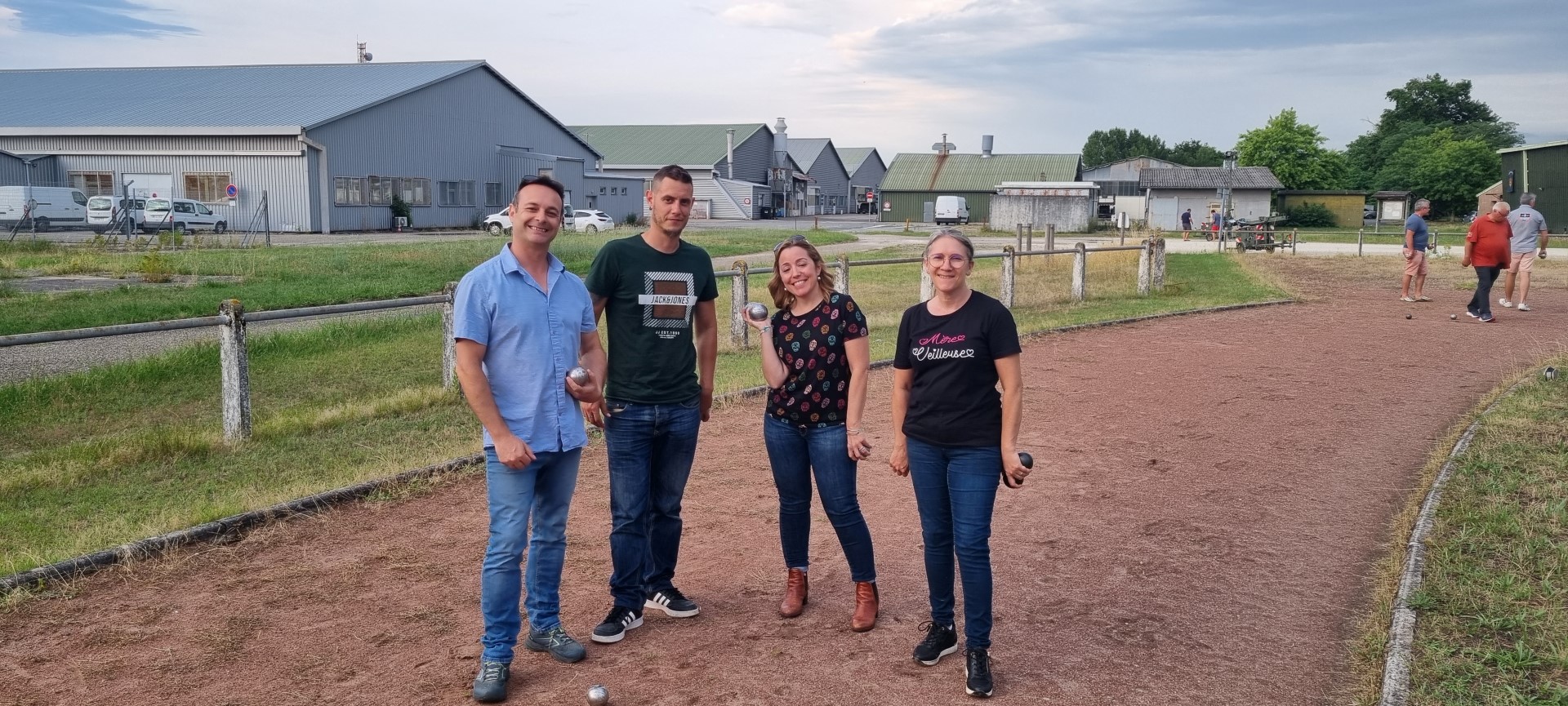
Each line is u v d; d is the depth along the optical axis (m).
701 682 3.96
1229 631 4.44
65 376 9.84
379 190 46.69
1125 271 21.30
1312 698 3.85
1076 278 17.80
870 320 15.19
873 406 9.13
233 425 7.83
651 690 3.88
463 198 52.28
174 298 16.53
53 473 6.88
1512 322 14.66
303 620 4.50
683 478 4.52
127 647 4.21
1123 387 9.94
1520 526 5.34
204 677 3.96
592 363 4.24
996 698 3.84
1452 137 92.00
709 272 4.50
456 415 8.88
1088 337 13.33
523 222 3.87
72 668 4.02
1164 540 5.60
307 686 3.90
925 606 4.70
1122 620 4.55
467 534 5.68
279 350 11.84
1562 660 3.86
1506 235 14.31
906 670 4.06
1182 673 4.05
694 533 5.75
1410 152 84.94
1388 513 6.06
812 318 4.32
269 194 43.12
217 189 43.59
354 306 8.75
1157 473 6.95
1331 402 9.23
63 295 16.83
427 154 49.50
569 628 4.48
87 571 4.98
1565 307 16.45
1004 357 3.84
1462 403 9.12
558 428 3.93
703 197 75.69
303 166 42.59
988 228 60.00
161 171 44.00
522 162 56.03
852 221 76.56
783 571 5.16
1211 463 7.20
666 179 4.22
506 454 3.74
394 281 20.05
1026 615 4.62
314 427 8.35
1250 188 60.78
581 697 3.84
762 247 33.66
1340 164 80.88
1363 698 3.78
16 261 23.23
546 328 3.92
